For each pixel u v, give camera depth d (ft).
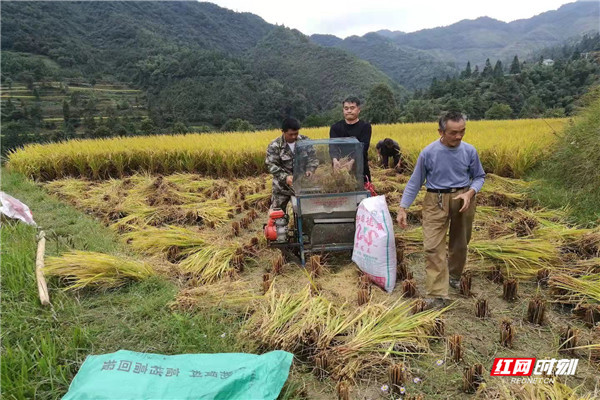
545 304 12.07
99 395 7.97
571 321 12.03
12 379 9.38
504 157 31.76
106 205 25.00
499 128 56.85
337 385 9.11
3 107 245.04
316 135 56.39
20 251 15.87
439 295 12.46
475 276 14.97
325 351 10.00
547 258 15.21
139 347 10.87
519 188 26.35
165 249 17.76
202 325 11.63
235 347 10.59
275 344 10.57
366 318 11.48
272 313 11.64
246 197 26.25
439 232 12.41
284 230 15.84
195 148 40.52
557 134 31.45
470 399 8.99
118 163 39.40
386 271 13.64
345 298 13.28
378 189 27.20
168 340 11.12
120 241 19.07
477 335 11.31
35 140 199.93
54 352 10.03
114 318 12.26
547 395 8.65
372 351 10.30
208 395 8.21
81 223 21.90
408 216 21.65
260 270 16.07
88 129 239.91
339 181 15.62
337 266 16.05
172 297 13.21
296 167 15.58
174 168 40.57
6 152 44.39
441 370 9.91
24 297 12.96
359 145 15.57
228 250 16.90
